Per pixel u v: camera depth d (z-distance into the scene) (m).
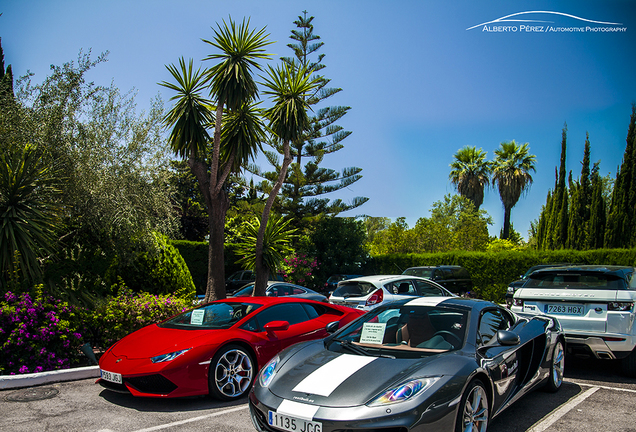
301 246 23.11
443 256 19.47
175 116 11.02
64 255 8.02
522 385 4.16
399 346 3.81
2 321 5.61
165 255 9.40
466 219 26.70
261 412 3.22
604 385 5.29
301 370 3.45
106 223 8.00
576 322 5.46
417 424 2.80
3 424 4.02
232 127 11.84
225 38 10.95
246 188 27.91
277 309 5.69
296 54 28.73
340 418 2.81
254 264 12.53
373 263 23.12
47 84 8.08
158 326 5.62
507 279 17.27
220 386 4.74
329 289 17.61
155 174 8.95
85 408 4.50
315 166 26.80
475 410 3.25
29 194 6.51
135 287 8.90
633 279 5.66
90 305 7.15
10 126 7.38
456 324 3.86
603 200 20.09
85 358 6.64
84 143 8.08
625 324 5.17
